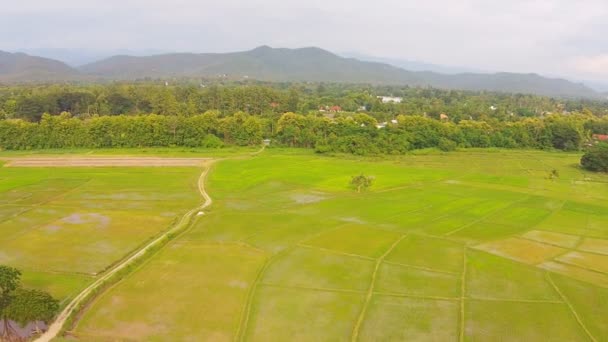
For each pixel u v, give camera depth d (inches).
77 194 3048.7
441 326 1432.1
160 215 2613.2
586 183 3754.9
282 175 3742.6
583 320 1478.8
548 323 1457.9
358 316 1487.5
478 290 1676.9
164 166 4079.7
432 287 1697.8
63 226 2391.7
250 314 1497.3
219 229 2377.0
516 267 1895.9
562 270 1875.0
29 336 1350.9
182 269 1857.8
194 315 1492.4
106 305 1557.6
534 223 2532.0
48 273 1813.5
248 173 3821.4
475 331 1406.3
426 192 3272.6
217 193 3154.5
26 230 2321.6
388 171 4037.9
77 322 1445.6
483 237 2281.0
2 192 3061.0
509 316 1494.8
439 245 2154.3
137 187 3277.6
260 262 1931.6
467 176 3900.1
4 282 1401.3
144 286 1704.0
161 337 1365.7
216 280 1753.2
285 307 1545.3
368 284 1721.2
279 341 1350.9
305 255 2015.3
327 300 1594.5
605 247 2156.7
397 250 2079.2
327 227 2420.0
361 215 2664.9
